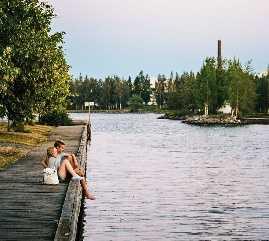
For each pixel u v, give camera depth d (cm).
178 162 3922
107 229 1638
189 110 16562
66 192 1509
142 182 2741
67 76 4641
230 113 14038
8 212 1292
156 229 1648
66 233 1017
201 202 2152
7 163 2362
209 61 13788
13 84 2470
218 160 4131
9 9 2166
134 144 5872
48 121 6844
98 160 3994
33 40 2298
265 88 15700
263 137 7619
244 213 1931
